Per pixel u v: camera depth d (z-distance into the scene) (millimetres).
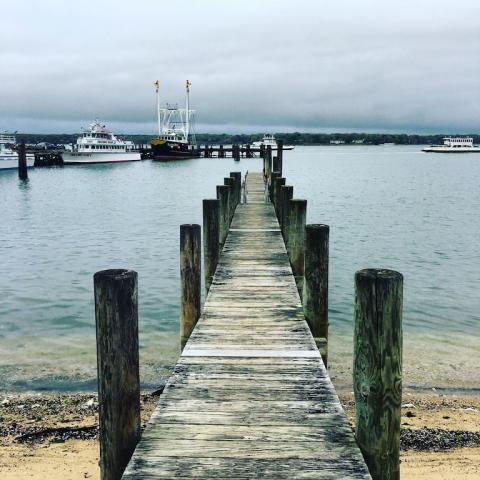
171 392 4332
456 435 6754
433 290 13914
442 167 86250
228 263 8906
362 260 17484
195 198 38625
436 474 5867
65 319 11672
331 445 3531
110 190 45062
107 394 3201
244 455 3418
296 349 5289
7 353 9609
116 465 3270
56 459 6254
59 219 28141
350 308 12281
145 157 87875
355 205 33250
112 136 77000
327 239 5812
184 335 6438
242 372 4730
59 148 79375
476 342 10109
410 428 6926
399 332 3039
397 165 94750
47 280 15086
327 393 4305
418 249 19344
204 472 3238
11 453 6371
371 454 3152
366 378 3098
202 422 3832
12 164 61812
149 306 12484
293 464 3320
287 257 9336
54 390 8117
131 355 3221
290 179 57688
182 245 6328
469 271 16047
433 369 8828
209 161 97688
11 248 20031
